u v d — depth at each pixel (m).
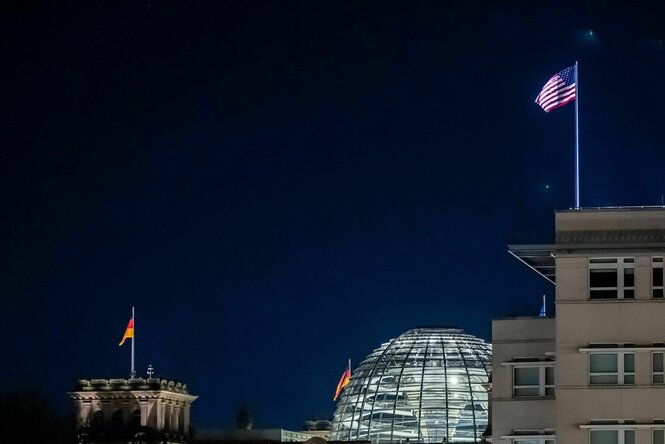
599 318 91.44
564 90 110.44
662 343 90.75
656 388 90.38
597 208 92.94
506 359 105.25
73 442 192.25
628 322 91.19
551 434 103.38
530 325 105.56
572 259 92.25
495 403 104.50
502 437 103.69
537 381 104.44
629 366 91.00
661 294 91.44
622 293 91.62
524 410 104.00
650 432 90.00
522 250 94.69
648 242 91.75
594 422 90.50
